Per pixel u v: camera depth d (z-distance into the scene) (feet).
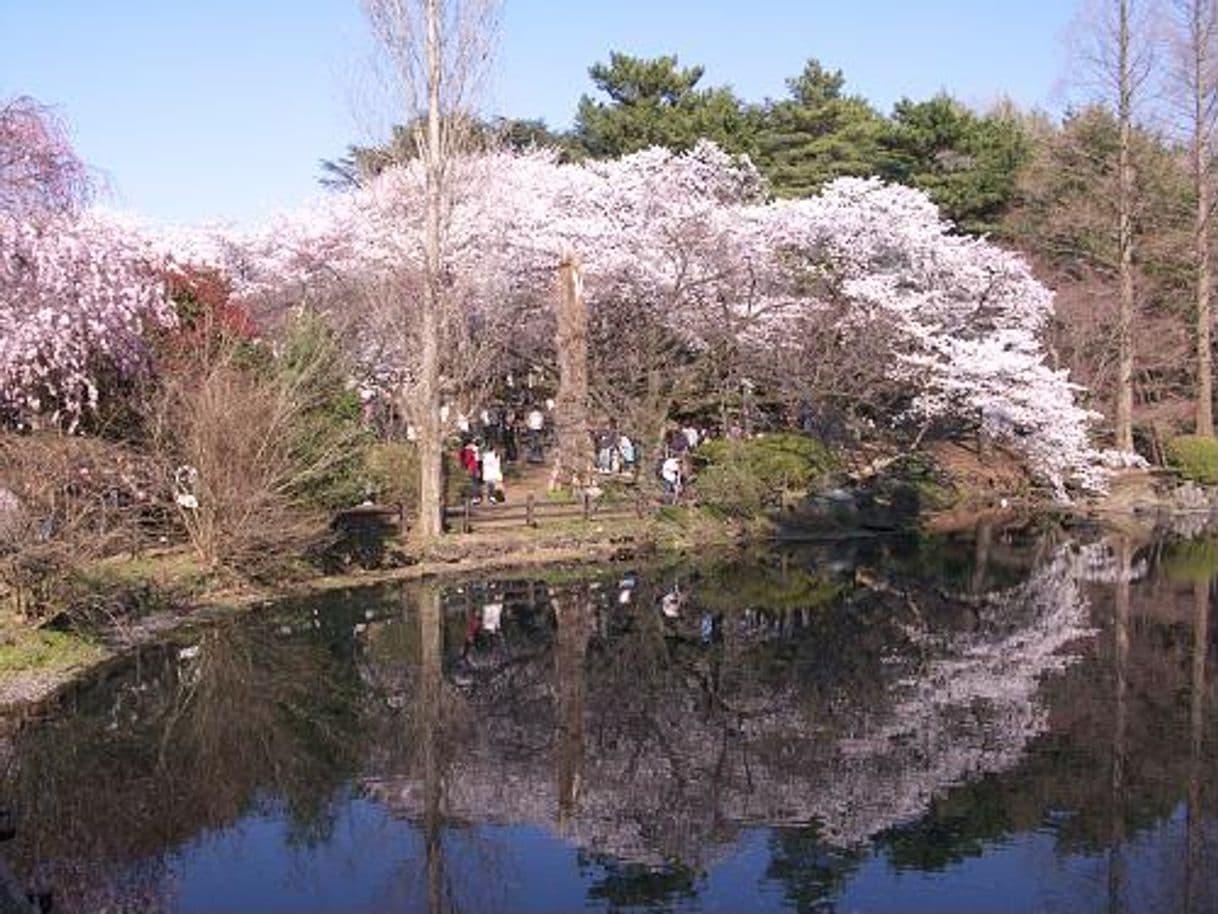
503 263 99.30
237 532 61.52
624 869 30.78
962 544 89.61
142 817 34.01
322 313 82.84
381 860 31.40
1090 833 32.78
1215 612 63.10
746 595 68.44
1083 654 53.83
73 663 47.37
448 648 54.39
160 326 71.61
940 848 31.99
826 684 48.98
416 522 79.30
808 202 109.40
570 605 64.95
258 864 30.94
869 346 104.78
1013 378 107.86
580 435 89.71
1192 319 134.82
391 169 90.33
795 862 31.37
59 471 49.01
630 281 99.35
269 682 47.80
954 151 144.05
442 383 82.79
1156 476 119.85
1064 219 132.16
